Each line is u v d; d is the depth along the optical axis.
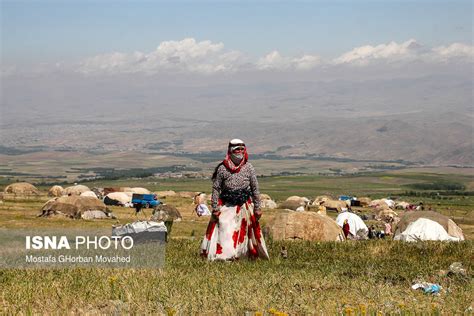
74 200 55.88
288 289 11.52
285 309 9.81
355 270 14.86
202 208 68.50
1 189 117.75
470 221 76.94
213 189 16.38
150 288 11.03
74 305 9.88
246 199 16.38
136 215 64.81
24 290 10.62
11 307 9.45
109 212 57.53
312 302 10.28
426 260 17.27
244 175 16.28
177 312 9.21
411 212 33.34
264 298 10.45
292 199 102.69
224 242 16.19
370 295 11.23
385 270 14.81
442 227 31.00
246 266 15.18
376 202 118.00
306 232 28.69
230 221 16.28
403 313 9.48
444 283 13.17
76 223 42.53
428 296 11.38
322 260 17.16
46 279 11.77
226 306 9.80
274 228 29.06
